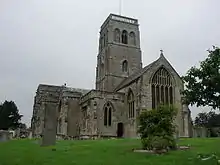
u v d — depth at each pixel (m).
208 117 108.12
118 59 75.44
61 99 70.62
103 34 82.50
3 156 23.91
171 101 57.78
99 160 21.12
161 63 59.19
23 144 36.09
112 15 79.38
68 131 65.50
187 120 56.53
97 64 84.19
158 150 26.16
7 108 110.56
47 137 33.84
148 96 55.78
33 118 92.06
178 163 19.91
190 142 34.12
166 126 27.84
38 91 92.69
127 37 79.06
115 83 72.94
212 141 34.25
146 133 28.25
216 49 24.70
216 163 19.69
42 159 21.73
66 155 23.88
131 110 58.78
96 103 57.84
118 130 58.81
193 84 24.91
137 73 66.75
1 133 47.81
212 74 23.89
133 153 24.92
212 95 24.17
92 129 56.38
